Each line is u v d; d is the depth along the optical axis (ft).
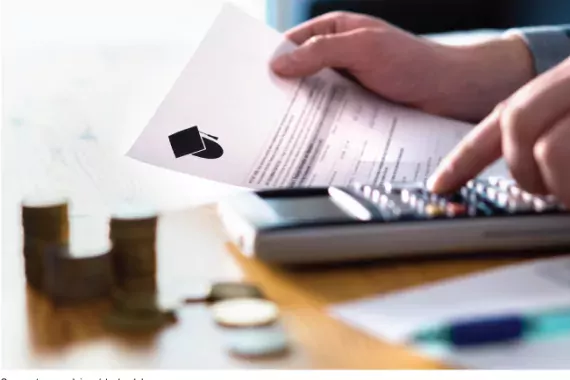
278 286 1.05
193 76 1.73
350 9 4.40
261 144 1.65
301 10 4.39
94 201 1.57
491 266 1.13
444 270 1.11
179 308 0.97
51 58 4.09
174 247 1.28
